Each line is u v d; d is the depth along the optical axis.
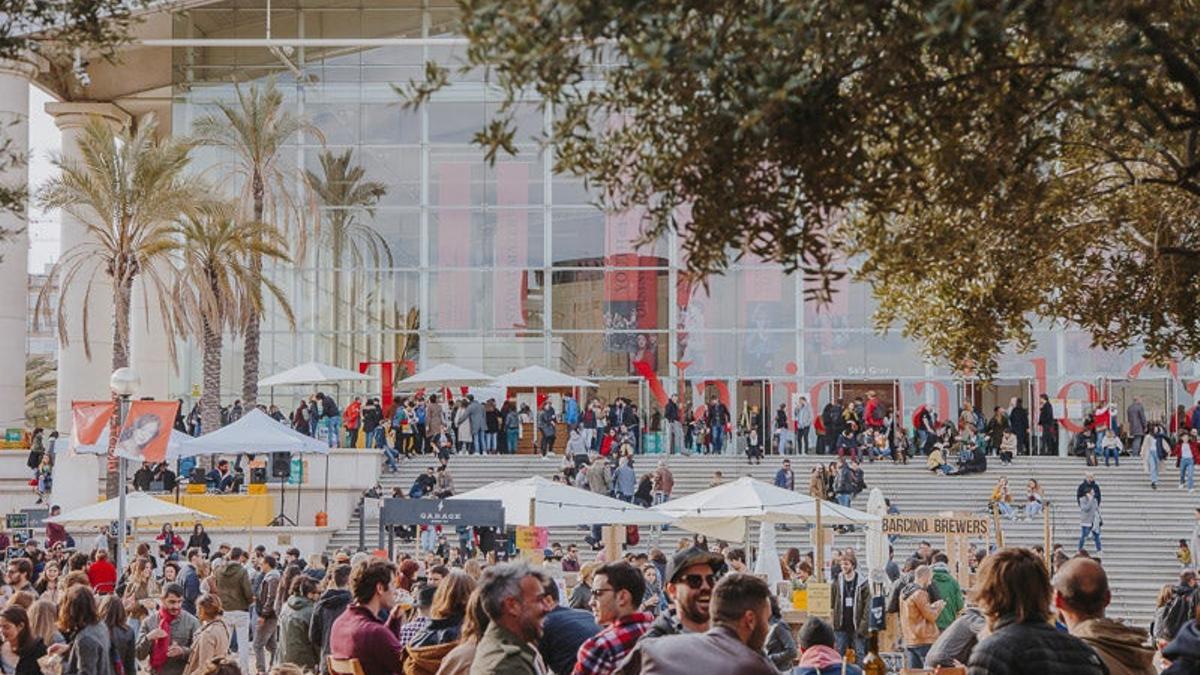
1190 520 44.53
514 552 33.53
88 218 60.66
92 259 60.88
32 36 13.27
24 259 54.94
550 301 60.72
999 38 8.24
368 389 59.97
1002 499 43.31
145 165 47.66
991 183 9.71
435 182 60.94
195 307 49.47
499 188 60.97
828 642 12.90
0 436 52.47
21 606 14.36
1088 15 8.60
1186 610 19.66
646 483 44.34
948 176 9.70
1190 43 9.28
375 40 54.00
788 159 8.98
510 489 25.05
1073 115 10.77
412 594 17.73
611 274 60.59
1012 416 52.06
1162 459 48.75
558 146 9.81
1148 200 12.98
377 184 60.69
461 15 8.15
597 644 9.11
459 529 39.59
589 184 10.05
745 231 9.24
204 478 45.84
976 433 49.09
